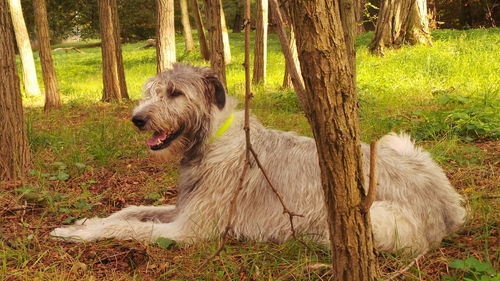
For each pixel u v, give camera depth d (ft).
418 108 31.73
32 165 21.22
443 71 46.11
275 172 14.01
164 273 12.44
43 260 13.34
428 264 12.29
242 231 14.15
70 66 97.86
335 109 7.83
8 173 20.21
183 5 100.63
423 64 50.57
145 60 96.68
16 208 17.11
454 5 106.42
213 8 28.04
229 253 13.29
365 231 8.55
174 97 14.16
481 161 20.07
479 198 15.65
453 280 11.22
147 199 19.06
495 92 32.04
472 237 13.57
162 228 14.65
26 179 20.31
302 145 14.33
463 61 48.55
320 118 7.91
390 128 26.53
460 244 13.05
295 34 7.73
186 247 13.99
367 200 8.31
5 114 20.02
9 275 12.32
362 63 57.82
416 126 26.02
